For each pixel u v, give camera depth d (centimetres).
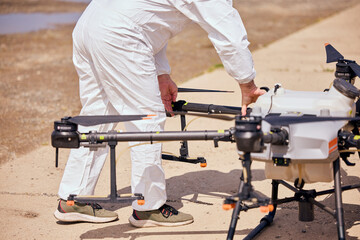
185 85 2341
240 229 984
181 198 1157
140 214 1003
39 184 1288
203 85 2316
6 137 1725
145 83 939
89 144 839
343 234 792
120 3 922
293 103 820
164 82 1066
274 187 958
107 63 935
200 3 888
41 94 2397
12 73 2905
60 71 2956
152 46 965
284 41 3559
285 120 750
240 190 836
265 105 834
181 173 1319
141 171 965
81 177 1014
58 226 1035
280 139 766
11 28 4897
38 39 4219
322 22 4500
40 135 1742
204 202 1127
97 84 1000
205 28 908
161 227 1008
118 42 919
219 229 988
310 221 952
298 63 2722
